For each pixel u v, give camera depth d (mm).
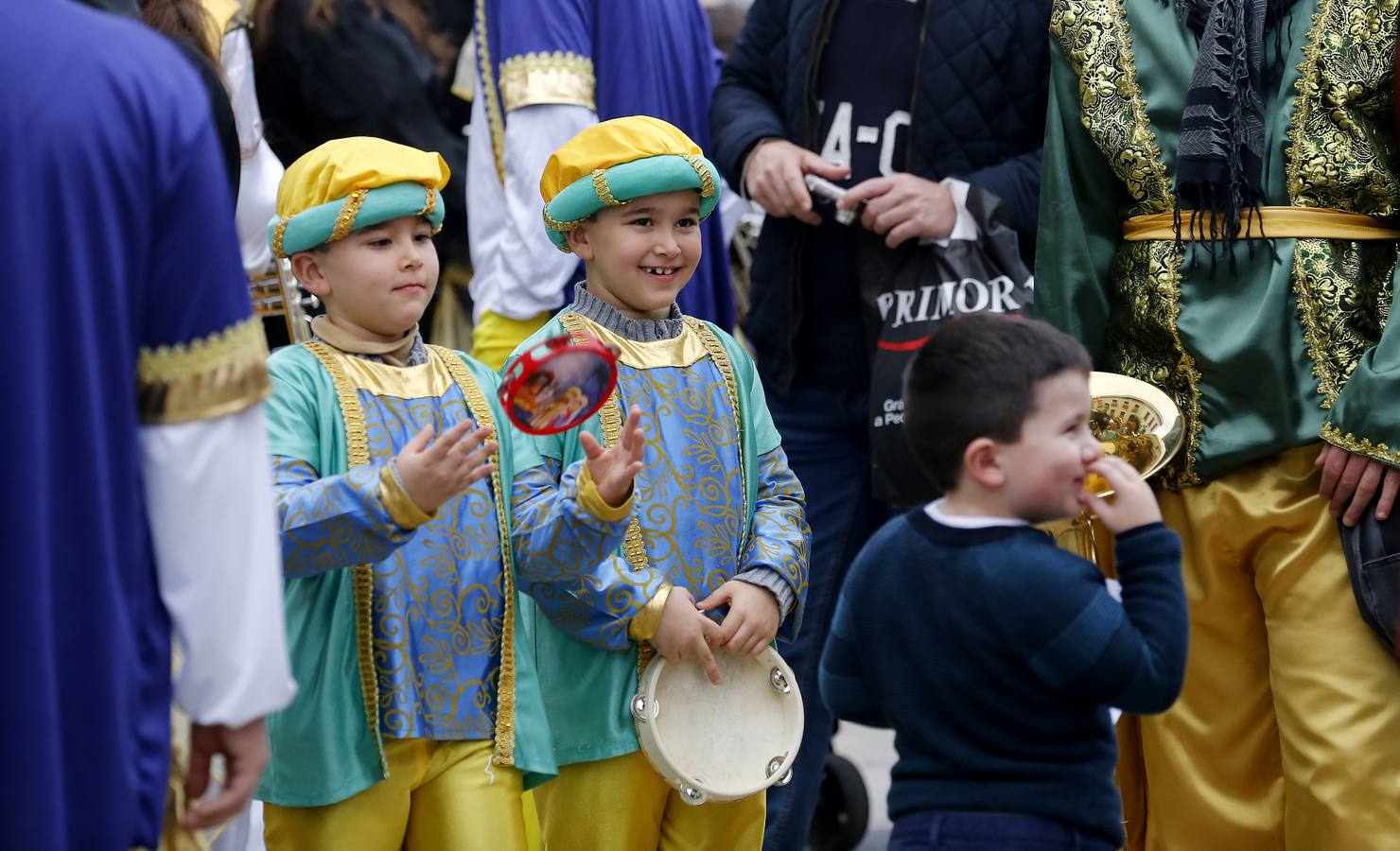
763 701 10398
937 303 13133
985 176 13422
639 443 9148
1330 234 11398
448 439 8484
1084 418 8070
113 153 6246
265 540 6648
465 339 15242
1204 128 11305
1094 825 7855
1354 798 11016
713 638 9984
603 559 9453
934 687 7980
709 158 14914
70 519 6223
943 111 13469
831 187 13258
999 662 7793
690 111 14516
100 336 6266
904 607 8109
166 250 6445
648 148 10258
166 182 6414
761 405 10914
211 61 10148
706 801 9883
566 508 9289
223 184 6648
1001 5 13484
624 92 13750
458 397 9734
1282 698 11453
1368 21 11297
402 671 9109
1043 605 7652
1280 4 11508
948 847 7805
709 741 10141
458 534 9430
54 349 6180
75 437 6215
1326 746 11117
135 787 6406
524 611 10305
